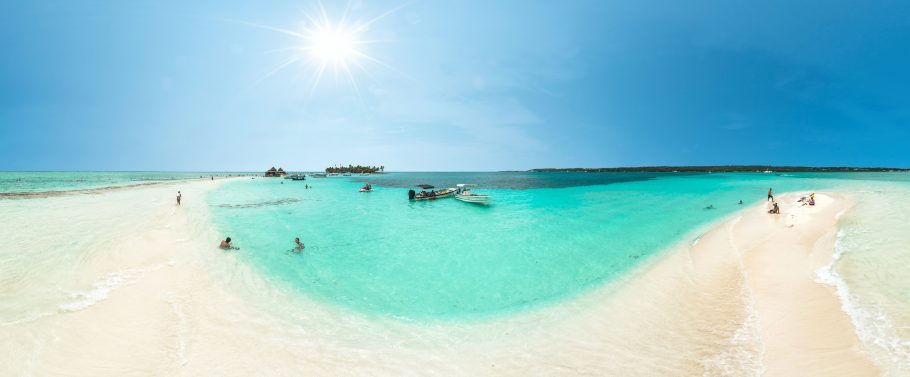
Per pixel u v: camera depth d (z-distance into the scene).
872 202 20.89
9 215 17.84
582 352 6.47
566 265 11.78
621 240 15.06
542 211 23.88
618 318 7.80
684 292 9.03
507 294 9.41
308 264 11.83
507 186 52.00
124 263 10.58
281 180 72.62
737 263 10.83
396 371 5.88
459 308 8.53
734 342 6.47
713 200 29.02
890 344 5.77
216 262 11.44
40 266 9.99
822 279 8.86
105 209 20.86
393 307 8.55
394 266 11.73
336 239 15.53
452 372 5.88
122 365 5.67
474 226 18.56
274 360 6.05
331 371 5.80
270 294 9.07
